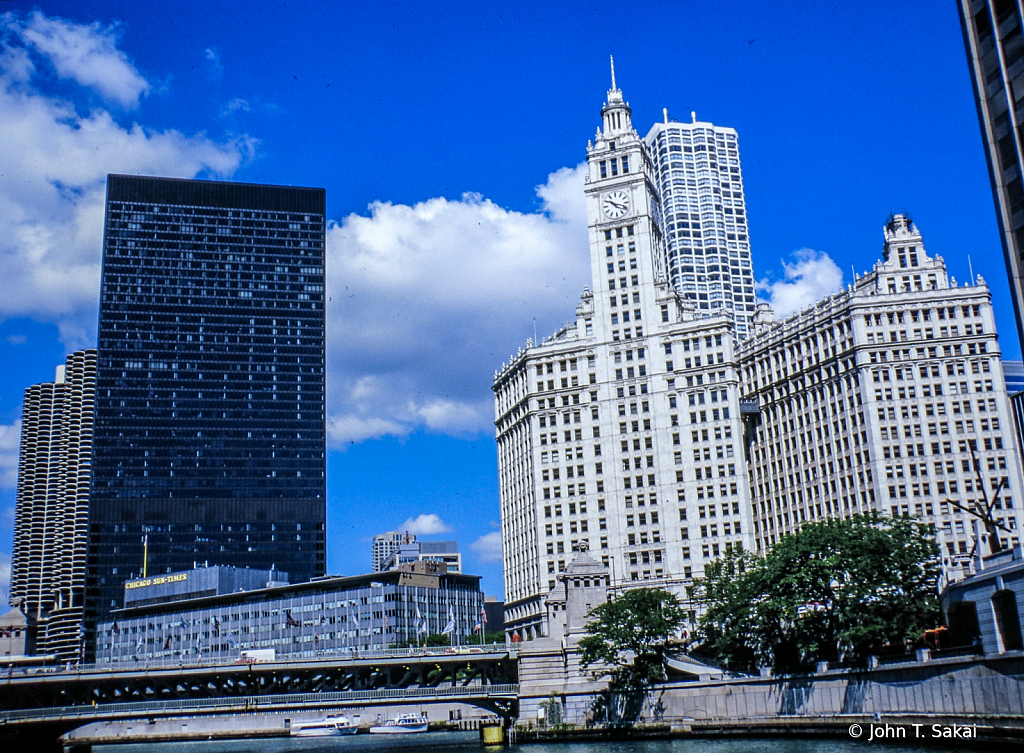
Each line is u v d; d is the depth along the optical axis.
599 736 145.75
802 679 120.19
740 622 133.50
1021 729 86.44
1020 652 87.75
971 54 84.56
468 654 172.25
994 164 81.81
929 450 196.88
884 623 116.81
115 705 158.88
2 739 167.25
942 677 98.94
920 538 127.94
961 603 109.44
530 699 159.62
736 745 116.56
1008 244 80.31
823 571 122.06
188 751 184.75
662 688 141.62
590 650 148.62
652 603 151.00
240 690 182.12
